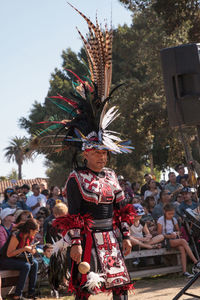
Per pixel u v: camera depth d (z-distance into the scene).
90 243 2.86
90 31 3.09
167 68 3.71
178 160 23.94
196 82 3.59
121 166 26.38
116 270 2.88
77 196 2.89
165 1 15.60
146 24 21.92
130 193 9.81
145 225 7.08
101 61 3.10
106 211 2.96
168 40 19.70
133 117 21.84
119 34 22.75
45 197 9.13
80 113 3.17
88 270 2.70
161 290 5.56
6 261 5.67
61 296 5.70
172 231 6.96
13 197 7.77
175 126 3.79
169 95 3.73
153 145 28.05
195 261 6.66
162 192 7.85
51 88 24.30
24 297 5.70
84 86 3.22
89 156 2.98
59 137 3.18
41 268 6.02
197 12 15.88
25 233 5.76
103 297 5.15
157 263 7.41
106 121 3.04
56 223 2.81
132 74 27.02
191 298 4.86
